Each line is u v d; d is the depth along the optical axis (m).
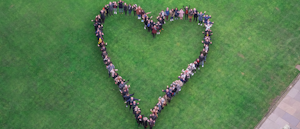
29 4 29.50
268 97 26.20
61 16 29.23
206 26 27.91
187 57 27.86
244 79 26.89
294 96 26.06
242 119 25.41
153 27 27.62
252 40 28.64
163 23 28.33
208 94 26.27
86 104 25.66
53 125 24.81
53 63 27.08
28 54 27.27
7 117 24.92
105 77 26.78
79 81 26.47
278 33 29.02
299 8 30.23
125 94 24.88
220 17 29.81
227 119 25.41
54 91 25.98
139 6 28.48
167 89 24.56
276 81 26.83
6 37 27.84
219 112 25.61
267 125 25.00
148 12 29.28
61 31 28.53
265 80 26.88
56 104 25.53
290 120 25.03
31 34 28.17
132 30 28.97
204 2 30.61
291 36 28.86
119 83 25.30
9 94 25.66
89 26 28.98
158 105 24.30
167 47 28.27
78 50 27.78
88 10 29.78
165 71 27.19
